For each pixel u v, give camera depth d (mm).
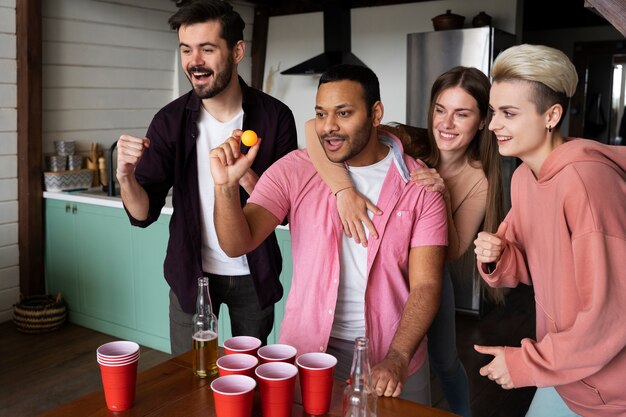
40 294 4203
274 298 2314
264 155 2217
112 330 3939
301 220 1694
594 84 7539
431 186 1656
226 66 2002
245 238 1552
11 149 3963
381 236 1634
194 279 2221
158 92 4785
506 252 1596
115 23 4379
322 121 1562
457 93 1744
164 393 1432
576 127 7672
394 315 1662
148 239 3656
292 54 5637
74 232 4016
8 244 4055
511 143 1373
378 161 1682
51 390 3178
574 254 1268
